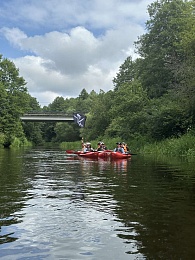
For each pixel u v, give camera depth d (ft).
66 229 14.30
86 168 41.57
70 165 46.37
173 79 107.76
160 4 116.06
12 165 46.11
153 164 47.19
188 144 69.41
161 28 114.62
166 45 111.45
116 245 12.35
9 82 169.99
